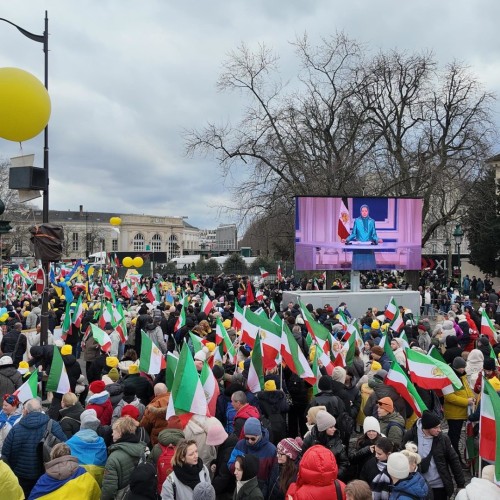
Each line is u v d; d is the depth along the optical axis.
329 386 7.42
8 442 5.97
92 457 5.92
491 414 5.18
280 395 7.54
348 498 4.43
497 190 43.56
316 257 25.17
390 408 6.69
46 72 10.88
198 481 5.24
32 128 8.11
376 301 24.77
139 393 8.70
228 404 7.69
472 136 33.06
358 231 25.36
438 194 32.69
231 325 14.09
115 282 31.23
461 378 8.44
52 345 10.43
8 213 69.50
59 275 29.03
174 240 122.06
